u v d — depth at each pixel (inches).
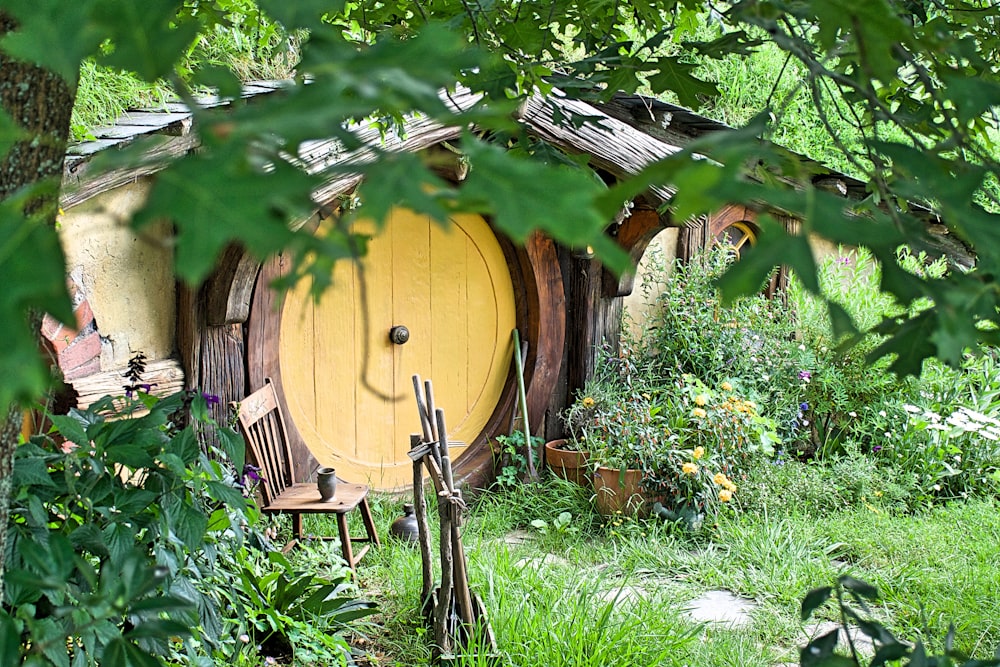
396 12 70.9
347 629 133.0
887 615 147.6
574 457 206.5
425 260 207.3
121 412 90.7
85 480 74.5
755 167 41.7
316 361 193.3
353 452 200.5
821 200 18.4
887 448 231.6
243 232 14.5
